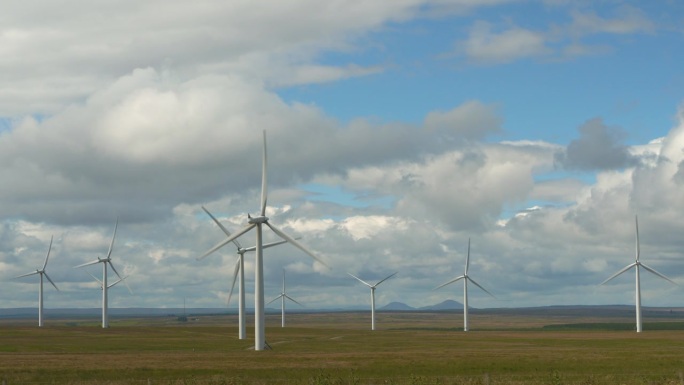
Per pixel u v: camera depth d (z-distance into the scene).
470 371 75.12
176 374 73.06
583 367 77.75
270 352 106.94
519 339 144.38
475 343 130.00
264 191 117.00
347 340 142.00
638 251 183.50
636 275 183.50
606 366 78.50
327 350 112.88
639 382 60.56
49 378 68.81
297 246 111.75
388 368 77.75
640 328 183.88
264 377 70.00
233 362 85.25
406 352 102.62
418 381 60.28
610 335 164.38
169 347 120.12
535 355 93.62
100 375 71.81
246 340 137.00
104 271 189.88
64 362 84.44
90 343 125.62
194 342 130.88
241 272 138.88
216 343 129.25
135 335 151.12
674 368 76.12
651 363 81.44
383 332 183.88
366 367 78.94
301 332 178.62
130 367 78.25
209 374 73.00
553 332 192.12
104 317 188.25
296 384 60.88
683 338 145.12
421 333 177.62
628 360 85.19
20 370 74.50
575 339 142.88
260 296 115.44
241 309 138.38
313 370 76.12
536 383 60.41
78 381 65.69
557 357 90.12
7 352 106.06
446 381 62.19
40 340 130.75
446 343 130.50
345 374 72.75
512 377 66.31
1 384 64.06
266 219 115.19
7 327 179.75
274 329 195.38
